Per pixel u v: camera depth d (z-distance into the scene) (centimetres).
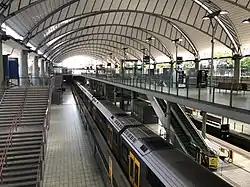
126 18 3694
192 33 3569
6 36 1923
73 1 2677
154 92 1419
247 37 2853
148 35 4428
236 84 1192
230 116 782
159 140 915
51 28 3412
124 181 912
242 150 1852
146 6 3070
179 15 3116
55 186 1241
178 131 1714
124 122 1293
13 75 2347
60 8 2692
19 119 1505
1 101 1702
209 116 2780
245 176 1409
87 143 2011
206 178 573
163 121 1720
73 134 2308
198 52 3978
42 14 2588
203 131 1845
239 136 2047
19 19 2267
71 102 4688
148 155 778
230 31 2967
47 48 4459
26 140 1262
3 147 1196
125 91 3453
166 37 4012
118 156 1184
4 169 1046
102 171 1361
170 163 672
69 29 3919
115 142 1272
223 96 1019
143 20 3700
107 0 2972
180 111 1867
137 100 2964
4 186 965
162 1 2959
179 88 1295
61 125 2702
